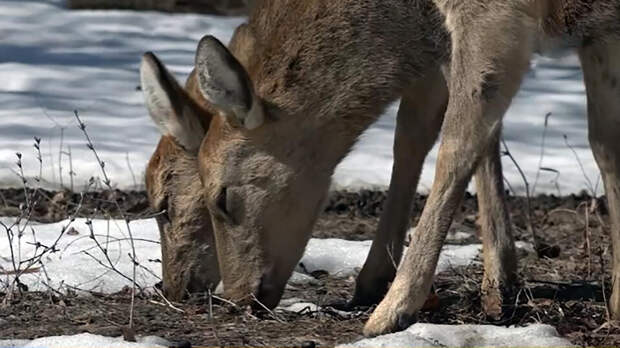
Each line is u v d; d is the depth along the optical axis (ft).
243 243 37.78
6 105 66.90
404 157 40.04
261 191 37.45
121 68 74.90
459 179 34.30
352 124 37.45
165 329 35.47
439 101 39.65
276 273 37.96
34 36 80.53
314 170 37.58
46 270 41.60
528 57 34.22
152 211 42.39
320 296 41.34
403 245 40.16
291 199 37.60
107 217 46.09
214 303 39.93
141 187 56.80
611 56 35.58
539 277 43.55
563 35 34.83
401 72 37.14
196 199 41.70
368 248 47.11
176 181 41.78
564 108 70.18
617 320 36.32
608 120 36.19
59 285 40.52
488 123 34.32
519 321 36.81
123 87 71.31
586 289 40.75
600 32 34.86
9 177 56.95
